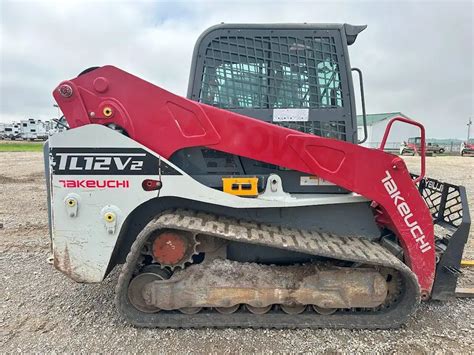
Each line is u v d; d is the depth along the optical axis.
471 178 13.58
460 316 3.22
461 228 3.19
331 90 3.13
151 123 2.83
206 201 2.83
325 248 2.76
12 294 3.54
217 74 3.09
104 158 2.76
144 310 2.99
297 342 2.82
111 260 2.96
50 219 3.08
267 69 3.11
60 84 2.80
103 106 2.80
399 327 3.01
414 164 20.81
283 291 2.89
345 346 2.78
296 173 3.07
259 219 3.12
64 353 2.66
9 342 2.77
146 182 2.80
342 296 2.90
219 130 2.83
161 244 2.86
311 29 3.10
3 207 7.46
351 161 2.88
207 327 2.98
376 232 3.17
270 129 2.83
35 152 25.80
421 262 3.04
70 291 3.61
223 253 2.98
